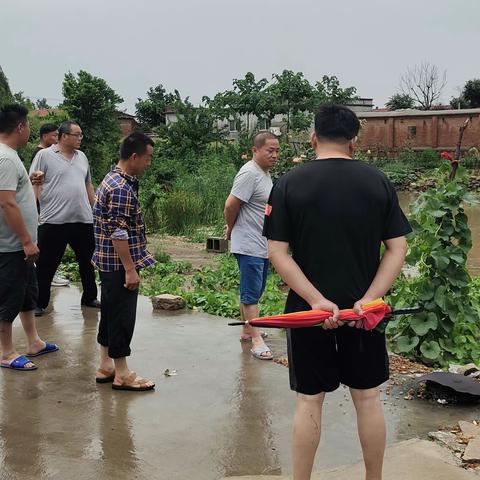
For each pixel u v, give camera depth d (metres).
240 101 30.75
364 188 2.81
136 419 4.11
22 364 5.02
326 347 2.86
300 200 2.81
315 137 3.01
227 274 9.97
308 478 2.90
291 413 4.22
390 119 39.25
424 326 5.45
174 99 30.78
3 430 3.92
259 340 5.44
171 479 3.34
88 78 26.02
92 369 5.07
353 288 2.81
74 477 3.34
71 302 7.36
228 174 19.91
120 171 4.39
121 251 4.28
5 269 4.81
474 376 4.89
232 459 3.58
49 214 6.46
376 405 2.92
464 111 37.31
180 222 17.02
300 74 30.77
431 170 35.38
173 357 5.38
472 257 12.84
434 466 3.43
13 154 4.71
